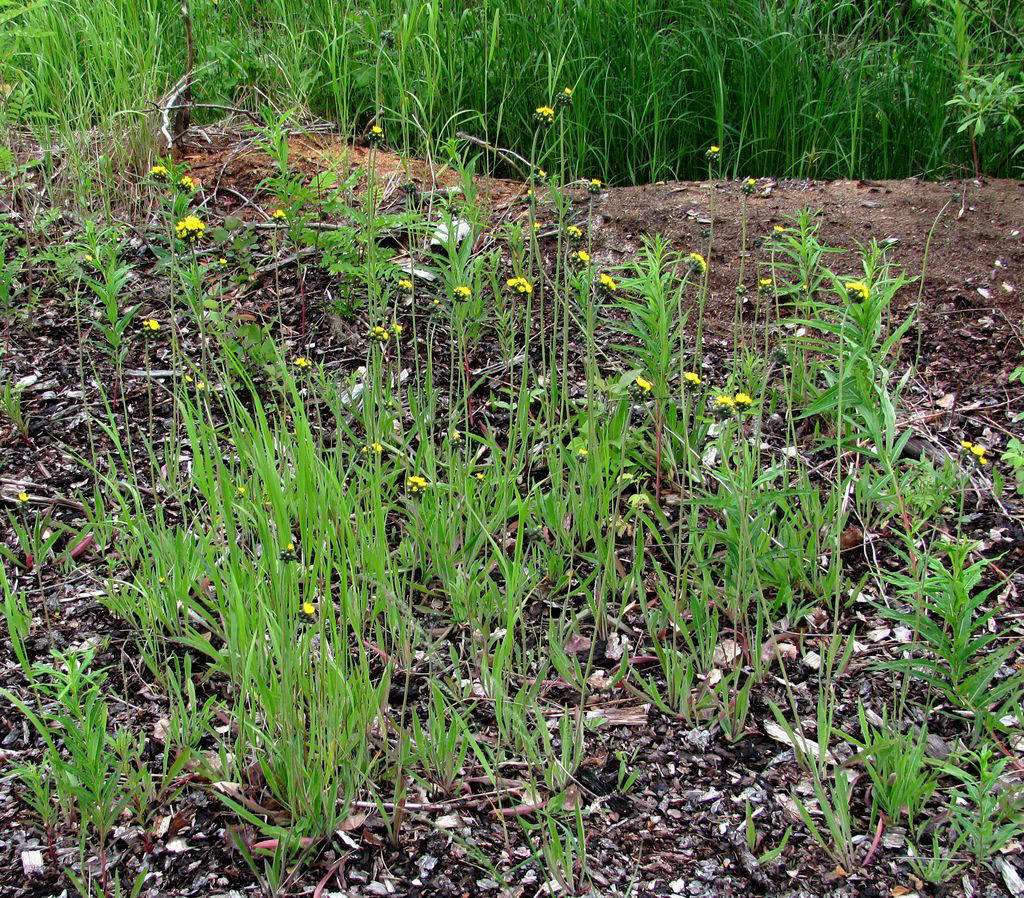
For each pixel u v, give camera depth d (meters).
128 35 5.36
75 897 2.34
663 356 3.22
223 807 2.54
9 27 5.11
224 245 4.59
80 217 4.76
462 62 5.45
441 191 4.61
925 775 2.46
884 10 6.30
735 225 4.73
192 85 5.52
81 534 3.35
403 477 3.56
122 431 3.79
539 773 2.64
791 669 2.93
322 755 2.48
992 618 3.04
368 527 3.07
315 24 5.84
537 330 4.25
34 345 4.19
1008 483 3.55
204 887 2.36
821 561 3.24
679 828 2.51
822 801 2.46
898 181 5.11
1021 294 4.34
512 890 2.36
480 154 5.45
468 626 3.02
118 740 2.53
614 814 2.54
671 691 2.82
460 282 3.90
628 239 4.70
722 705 2.76
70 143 4.84
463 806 2.56
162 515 3.09
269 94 5.76
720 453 3.34
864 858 2.42
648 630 3.06
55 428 3.80
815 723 2.77
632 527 3.40
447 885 2.37
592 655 2.91
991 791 2.53
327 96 5.75
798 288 3.76
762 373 3.87
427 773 2.63
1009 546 3.30
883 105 5.57
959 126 5.02
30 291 4.32
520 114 5.44
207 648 2.79
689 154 5.59
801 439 3.73
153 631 3.02
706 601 2.90
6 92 5.43
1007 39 5.67
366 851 2.45
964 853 2.42
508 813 2.54
